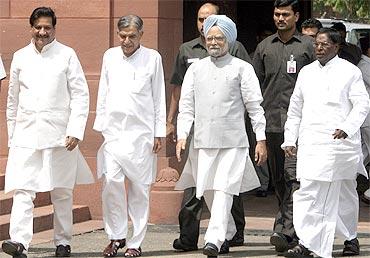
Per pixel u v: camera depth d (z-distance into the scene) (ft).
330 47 40.34
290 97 43.01
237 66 40.14
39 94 40.09
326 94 40.27
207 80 40.16
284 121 43.09
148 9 50.60
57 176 40.57
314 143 40.16
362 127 55.01
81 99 40.37
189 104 40.68
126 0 50.78
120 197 41.11
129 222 49.24
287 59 42.98
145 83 41.24
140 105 41.14
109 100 41.27
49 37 40.16
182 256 41.52
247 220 51.75
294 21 42.96
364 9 110.32
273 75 43.21
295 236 41.98
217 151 39.93
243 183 40.45
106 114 41.29
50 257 41.11
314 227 40.24
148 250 43.01
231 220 42.73
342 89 40.22
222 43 40.01
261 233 47.78
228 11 68.13
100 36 50.85
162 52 51.06
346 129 39.70
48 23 40.04
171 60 52.06
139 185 41.24
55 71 40.16
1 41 51.80
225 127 39.91
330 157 39.93
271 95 43.32
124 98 41.04
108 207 41.14
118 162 40.93
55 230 41.47
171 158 50.83
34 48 40.40
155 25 50.60
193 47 43.75
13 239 39.06
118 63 41.29
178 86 44.47
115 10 50.85
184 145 40.27
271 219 52.21
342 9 111.96
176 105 44.88
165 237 46.52
